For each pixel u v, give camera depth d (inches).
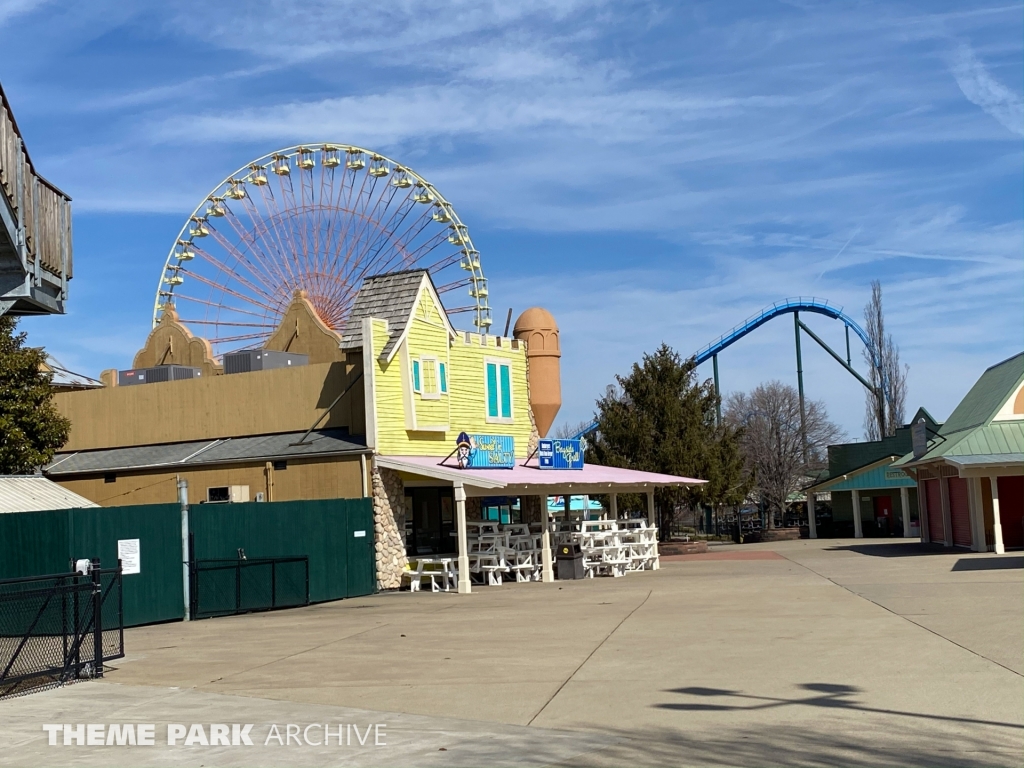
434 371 1251.2
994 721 375.6
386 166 1948.8
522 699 452.1
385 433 1155.3
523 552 1197.7
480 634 685.3
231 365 1364.4
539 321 1531.7
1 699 485.1
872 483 2159.2
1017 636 567.2
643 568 1337.4
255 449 1212.5
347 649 634.8
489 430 1395.2
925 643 557.3
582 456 1317.7
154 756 370.3
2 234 573.3
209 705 461.1
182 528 868.0
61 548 761.6
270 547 962.7
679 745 357.7
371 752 365.7
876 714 393.4
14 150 573.9
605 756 346.9
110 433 1380.4
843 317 2915.8
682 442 1899.6
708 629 654.5
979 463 1320.1
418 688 488.1
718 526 2790.4
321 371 1227.9
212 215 1988.2
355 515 1088.8
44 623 741.9
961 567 1093.8
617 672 509.4
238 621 840.9
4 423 1147.9
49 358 1653.5
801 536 2413.9
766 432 2974.9
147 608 825.5
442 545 1278.3
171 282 1973.4
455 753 359.3
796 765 325.4
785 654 540.4
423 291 1245.7
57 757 371.9
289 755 366.3
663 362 1962.4
